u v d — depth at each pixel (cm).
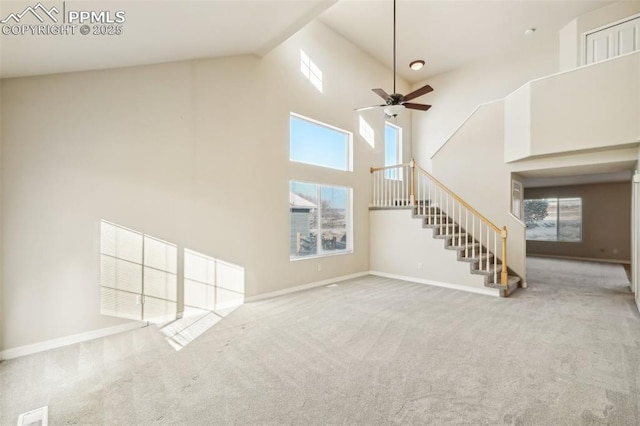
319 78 558
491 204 559
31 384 235
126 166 342
